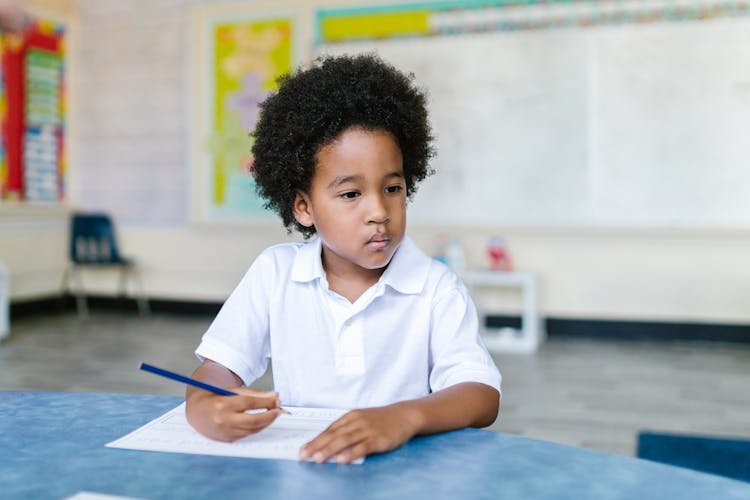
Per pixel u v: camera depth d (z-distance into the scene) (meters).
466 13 4.45
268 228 4.98
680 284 4.20
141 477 0.52
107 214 5.37
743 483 0.52
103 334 4.25
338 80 0.76
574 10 4.26
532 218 4.39
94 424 0.66
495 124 4.42
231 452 0.58
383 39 4.60
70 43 5.35
